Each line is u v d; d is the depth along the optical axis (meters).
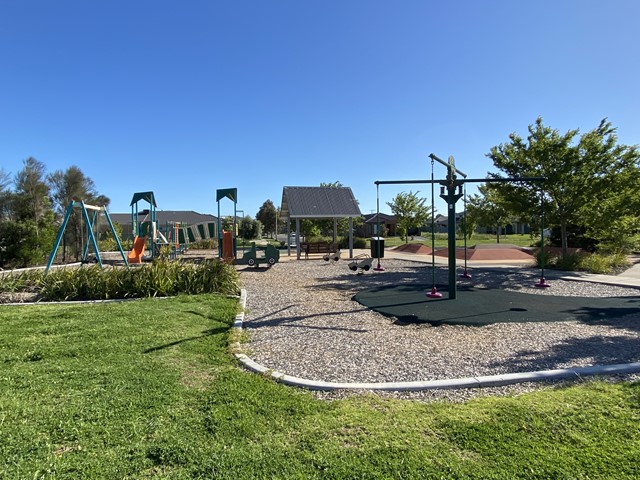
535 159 13.70
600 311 7.32
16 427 2.85
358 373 4.19
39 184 19.55
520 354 4.79
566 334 5.73
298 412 3.18
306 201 21.81
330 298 8.88
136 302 7.93
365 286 10.77
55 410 3.12
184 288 9.20
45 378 3.81
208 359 4.47
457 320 6.61
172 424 2.93
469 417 3.07
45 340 5.12
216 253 27.23
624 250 16.42
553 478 2.33
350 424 2.97
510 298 8.69
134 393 3.47
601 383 3.77
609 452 2.58
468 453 2.59
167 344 4.99
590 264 13.70
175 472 2.37
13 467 2.38
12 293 8.84
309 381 3.87
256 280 12.30
